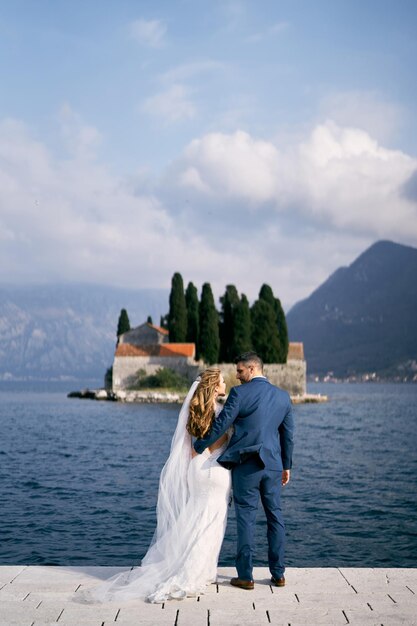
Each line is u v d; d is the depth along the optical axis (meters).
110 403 96.94
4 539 16.59
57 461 33.97
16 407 96.06
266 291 101.69
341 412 88.25
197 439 8.01
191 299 110.62
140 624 6.66
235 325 90.94
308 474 30.39
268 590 7.78
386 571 8.50
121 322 116.69
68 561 14.66
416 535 17.64
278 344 99.12
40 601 7.36
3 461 33.91
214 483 7.89
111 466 31.97
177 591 7.53
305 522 19.36
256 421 7.89
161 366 103.38
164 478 8.17
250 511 7.90
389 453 39.75
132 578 7.91
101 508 20.77
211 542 7.79
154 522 18.62
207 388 8.10
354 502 22.75
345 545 16.58
